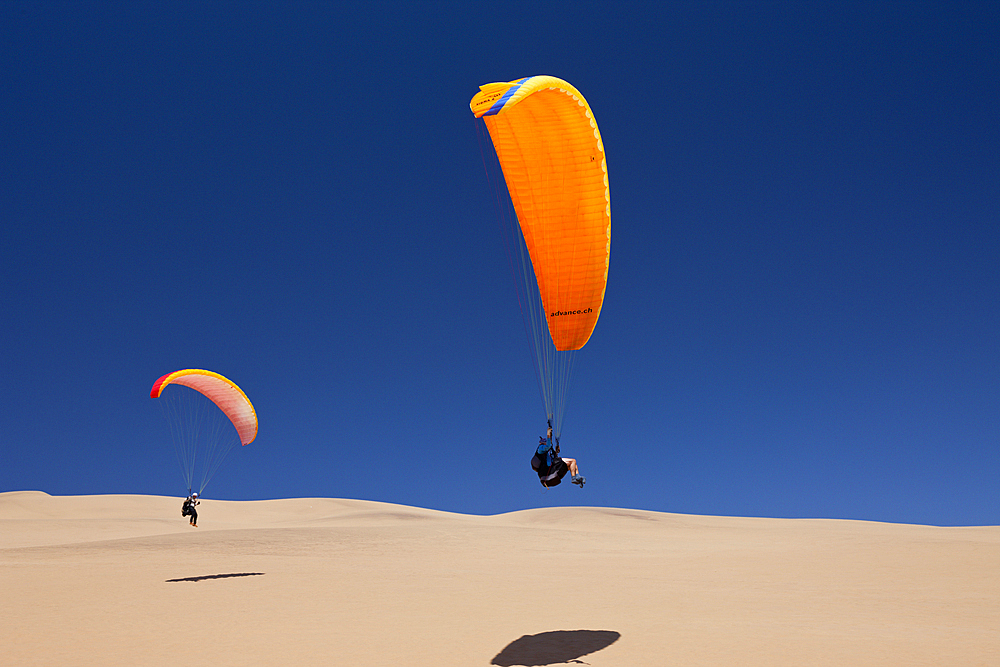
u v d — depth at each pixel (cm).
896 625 1439
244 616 1586
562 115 1266
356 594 1919
